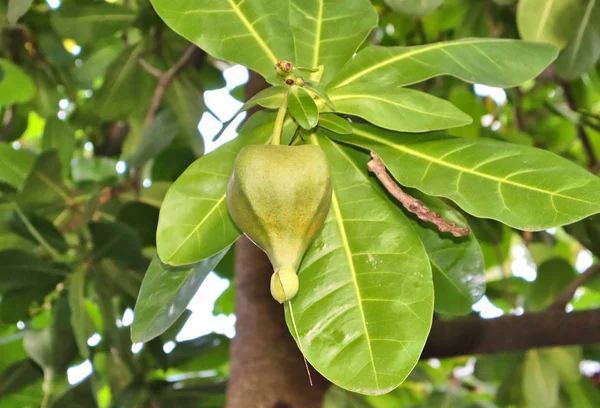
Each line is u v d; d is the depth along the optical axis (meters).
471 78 1.23
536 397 2.00
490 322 1.73
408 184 1.15
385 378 1.10
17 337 1.98
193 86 2.15
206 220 1.14
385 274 1.15
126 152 2.16
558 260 2.01
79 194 1.78
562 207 1.10
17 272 1.71
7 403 2.13
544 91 2.48
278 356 1.73
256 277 1.78
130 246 1.67
